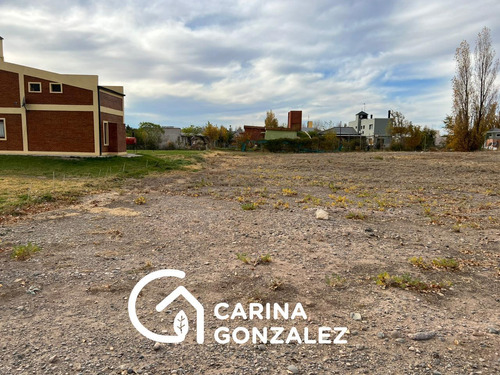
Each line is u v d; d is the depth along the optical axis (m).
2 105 19.03
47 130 19.19
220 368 2.54
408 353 2.75
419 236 6.14
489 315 3.39
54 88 19.09
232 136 58.41
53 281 4.00
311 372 2.50
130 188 11.80
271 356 2.70
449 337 2.99
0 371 2.41
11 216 7.25
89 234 6.00
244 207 8.30
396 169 20.06
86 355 2.64
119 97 22.08
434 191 11.84
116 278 4.12
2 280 3.99
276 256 4.97
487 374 2.48
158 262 4.67
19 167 16.00
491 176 16.56
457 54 38.59
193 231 6.27
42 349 2.70
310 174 17.47
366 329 3.10
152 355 2.67
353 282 4.11
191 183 13.60
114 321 3.16
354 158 29.17
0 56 19.47
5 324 3.05
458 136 39.94
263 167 21.66
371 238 5.98
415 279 4.16
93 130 19.31
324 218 7.29
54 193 9.65
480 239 5.98
